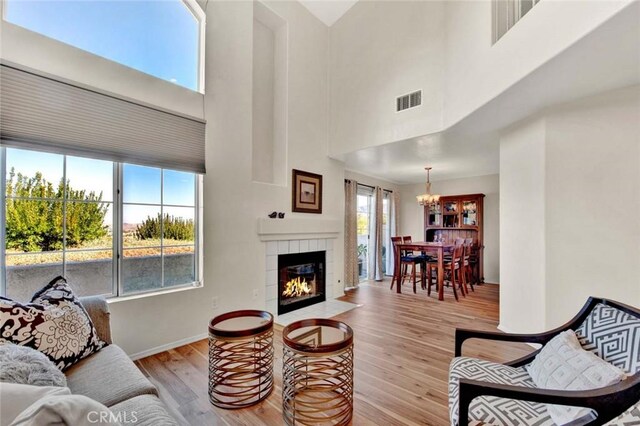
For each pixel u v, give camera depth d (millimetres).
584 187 2381
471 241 5648
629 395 969
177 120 2719
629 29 1576
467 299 4645
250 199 3367
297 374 1738
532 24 2027
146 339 2521
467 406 1133
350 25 4316
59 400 624
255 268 3418
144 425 1103
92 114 2229
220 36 3082
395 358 2553
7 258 1980
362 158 4703
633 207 2188
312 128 4289
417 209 7156
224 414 1785
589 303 1554
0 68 1855
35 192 2092
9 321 1394
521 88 2252
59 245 2191
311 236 4176
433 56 3359
